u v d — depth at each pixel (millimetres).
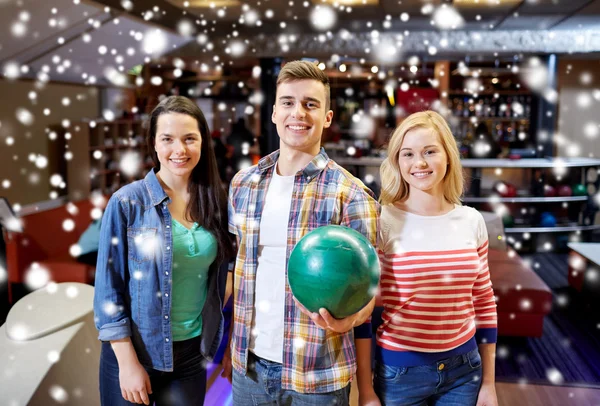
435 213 1534
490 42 6641
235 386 1464
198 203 1611
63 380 1840
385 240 1511
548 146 6984
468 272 1468
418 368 1467
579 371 3184
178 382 1609
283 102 1346
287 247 1356
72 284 2236
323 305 1148
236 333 1440
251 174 1467
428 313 1450
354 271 1133
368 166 6812
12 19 4562
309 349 1329
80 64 6629
